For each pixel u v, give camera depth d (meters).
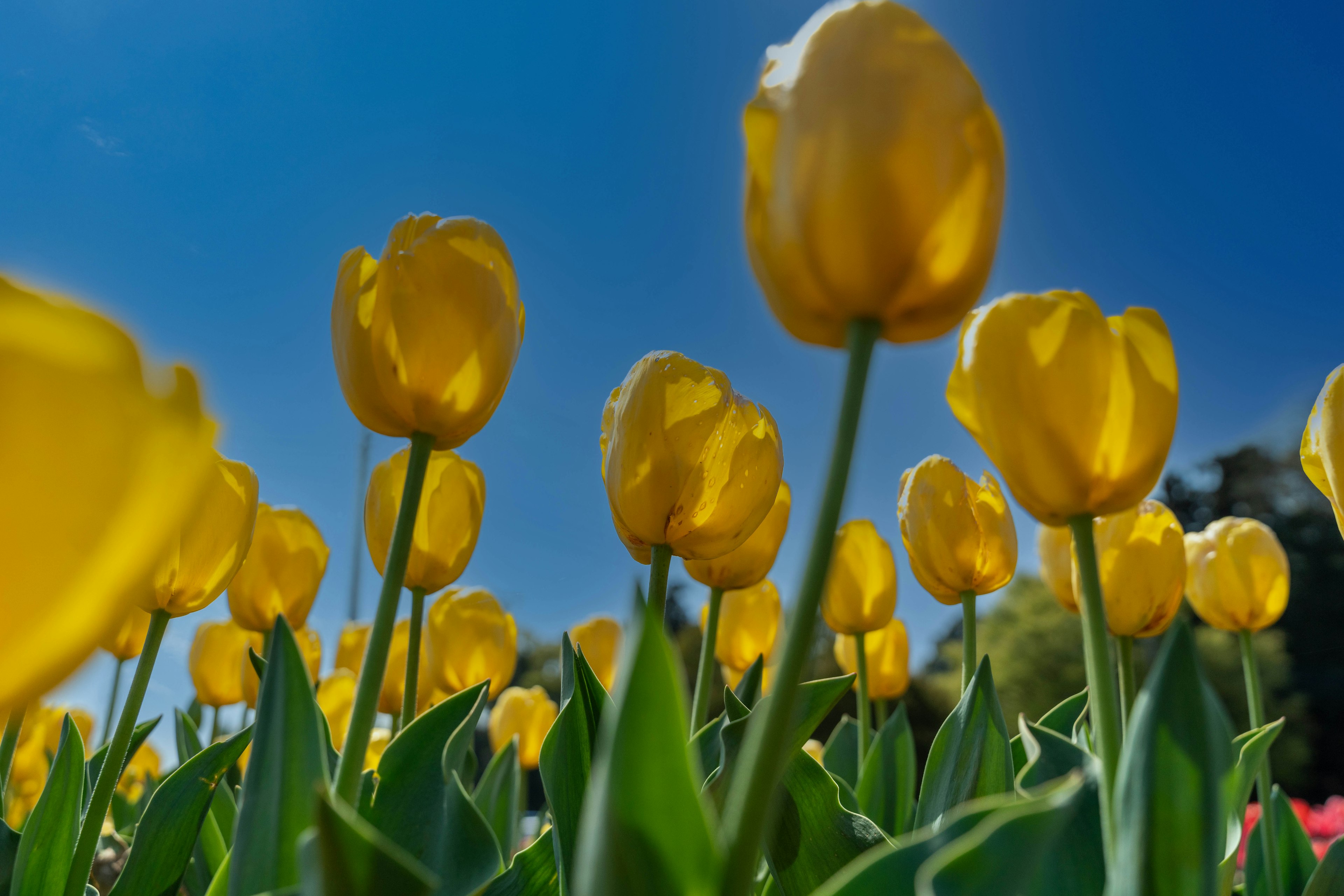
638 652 0.36
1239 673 10.08
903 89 0.39
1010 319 0.43
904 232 0.39
